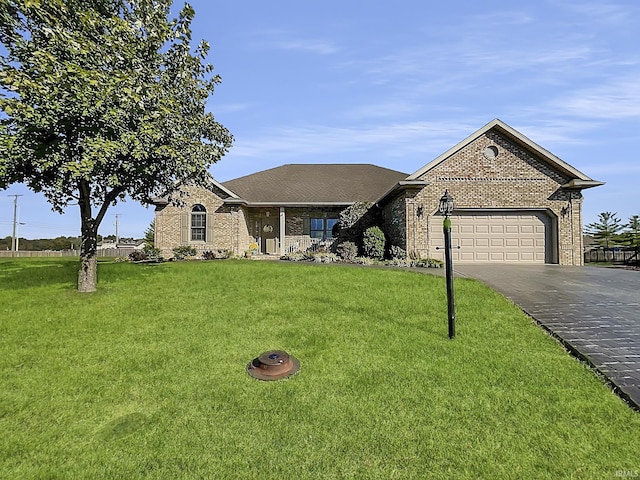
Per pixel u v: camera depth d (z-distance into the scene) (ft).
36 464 10.40
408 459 10.46
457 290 28.63
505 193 51.57
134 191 32.12
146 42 27.35
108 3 27.50
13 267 48.65
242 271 38.68
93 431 11.87
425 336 19.25
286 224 71.36
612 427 11.61
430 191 51.31
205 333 20.07
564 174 51.90
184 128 30.04
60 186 25.30
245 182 74.74
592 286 30.91
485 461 10.29
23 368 16.07
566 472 9.83
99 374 15.55
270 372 15.42
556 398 13.26
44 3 22.89
